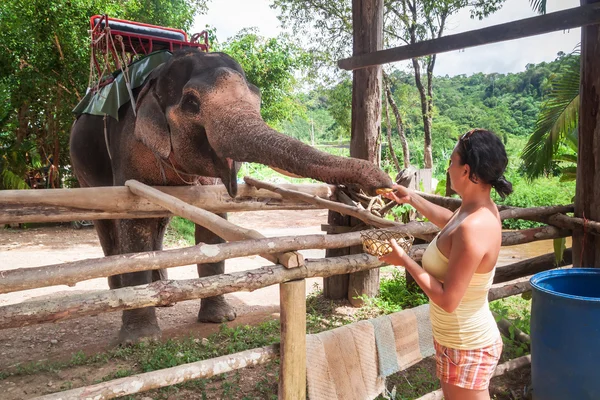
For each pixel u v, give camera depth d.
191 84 3.61
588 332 2.55
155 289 1.95
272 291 6.29
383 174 2.32
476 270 1.91
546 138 6.12
